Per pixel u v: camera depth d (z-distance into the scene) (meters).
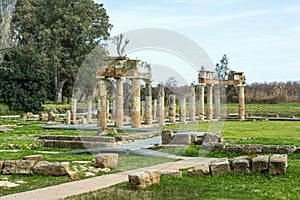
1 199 10.62
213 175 13.41
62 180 12.96
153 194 11.03
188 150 18.72
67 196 10.91
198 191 11.33
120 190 11.50
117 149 18.67
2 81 54.34
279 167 13.23
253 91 75.06
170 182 12.41
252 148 18.50
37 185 12.26
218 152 18.80
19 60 55.75
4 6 58.19
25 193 11.27
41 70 58.53
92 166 15.17
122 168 14.94
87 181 12.84
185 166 15.52
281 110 56.09
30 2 72.69
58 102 65.75
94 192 11.30
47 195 11.03
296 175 13.14
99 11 71.88
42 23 69.31
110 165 15.09
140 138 23.98
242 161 13.50
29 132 29.53
